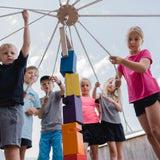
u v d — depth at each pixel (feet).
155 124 5.57
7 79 5.06
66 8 5.47
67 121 4.66
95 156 8.24
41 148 7.57
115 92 9.56
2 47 5.62
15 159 4.53
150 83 5.93
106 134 8.43
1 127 4.66
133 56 6.66
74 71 5.20
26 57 5.29
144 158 8.96
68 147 4.44
